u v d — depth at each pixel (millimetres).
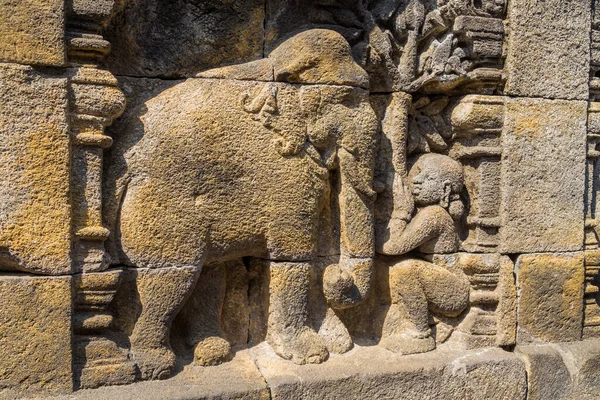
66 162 2260
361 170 2787
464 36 2947
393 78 2941
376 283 3051
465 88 3080
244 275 2846
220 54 2748
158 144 2461
